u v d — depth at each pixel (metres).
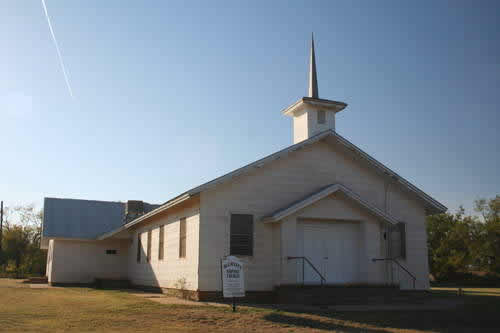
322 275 20.48
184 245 21.06
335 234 21.08
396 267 22.14
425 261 23.28
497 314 15.98
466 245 58.47
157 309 15.72
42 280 38.19
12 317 13.89
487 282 53.16
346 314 15.31
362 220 21.16
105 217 36.41
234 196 19.91
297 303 18.06
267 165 20.77
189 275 19.92
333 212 20.67
